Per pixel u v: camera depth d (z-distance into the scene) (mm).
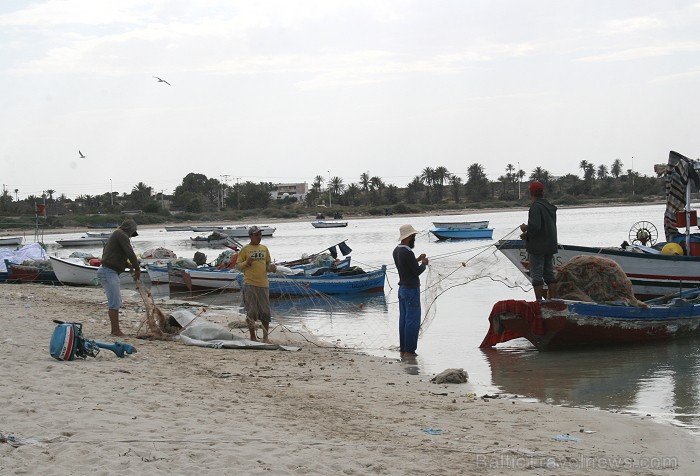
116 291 14125
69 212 156750
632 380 12023
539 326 14609
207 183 188750
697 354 14336
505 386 11562
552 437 8094
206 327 14547
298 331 17531
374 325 19922
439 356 14398
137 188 167000
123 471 6012
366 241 72812
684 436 8367
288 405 9062
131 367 10961
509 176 190875
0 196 151375
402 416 8812
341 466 6516
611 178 197125
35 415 7637
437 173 184750
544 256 14656
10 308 18703
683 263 20312
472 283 28078
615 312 14828
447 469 6633
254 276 14672
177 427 7500
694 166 20750
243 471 6188
